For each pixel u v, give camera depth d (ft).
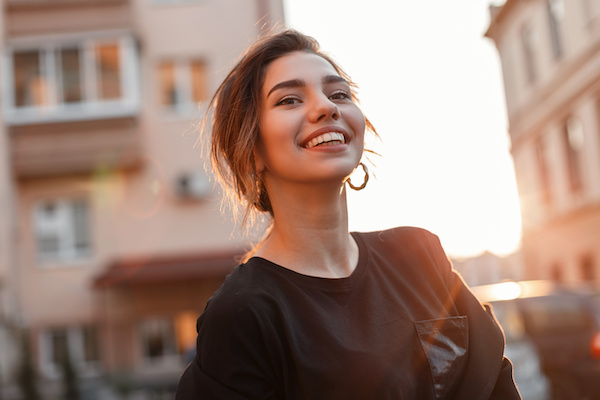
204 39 56.95
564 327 22.61
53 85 55.98
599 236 59.93
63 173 55.88
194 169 55.93
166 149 56.03
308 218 4.56
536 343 22.76
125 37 56.03
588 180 61.05
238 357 4.13
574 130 63.21
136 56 56.29
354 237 4.84
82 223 55.93
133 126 55.88
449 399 4.45
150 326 55.47
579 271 63.93
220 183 5.21
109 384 51.96
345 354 4.15
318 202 4.54
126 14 56.18
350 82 5.42
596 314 22.22
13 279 54.34
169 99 56.65
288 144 4.45
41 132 55.67
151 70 56.80
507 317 23.84
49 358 54.80
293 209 4.58
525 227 73.67
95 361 54.90
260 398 4.12
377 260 4.69
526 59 70.74
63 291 55.26
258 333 4.15
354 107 4.64
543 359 22.49
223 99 4.87
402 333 4.37
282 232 4.63
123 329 55.16
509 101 75.10
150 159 55.98
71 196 56.03
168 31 57.06
